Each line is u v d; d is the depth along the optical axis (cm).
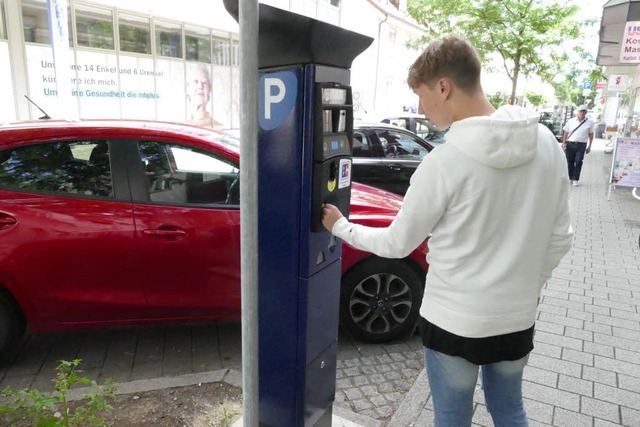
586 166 1539
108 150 321
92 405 238
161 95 1516
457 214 152
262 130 197
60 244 304
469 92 156
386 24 2647
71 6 1219
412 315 359
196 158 327
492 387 182
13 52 1136
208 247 319
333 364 235
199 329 382
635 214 823
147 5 1395
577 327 389
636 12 1127
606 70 1973
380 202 373
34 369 323
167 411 270
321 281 212
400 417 271
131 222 312
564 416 276
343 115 209
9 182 309
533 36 1275
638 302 443
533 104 4069
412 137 745
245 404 185
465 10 1358
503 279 155
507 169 149
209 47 1666
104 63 1327
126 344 358
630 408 285
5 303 311
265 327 215
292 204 197
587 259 568
